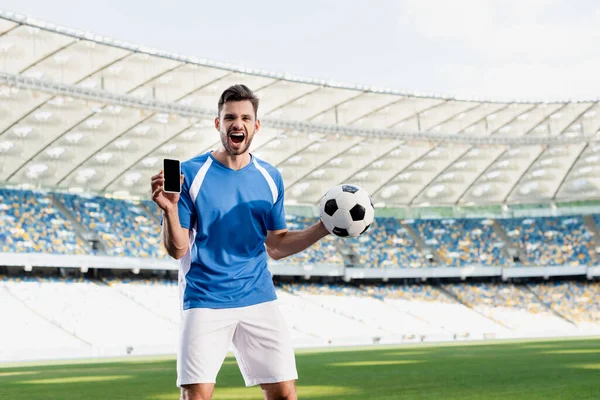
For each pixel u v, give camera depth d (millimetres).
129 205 51969
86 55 33281
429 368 18281
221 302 4508
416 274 55375
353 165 50938
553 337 44000
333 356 27141
